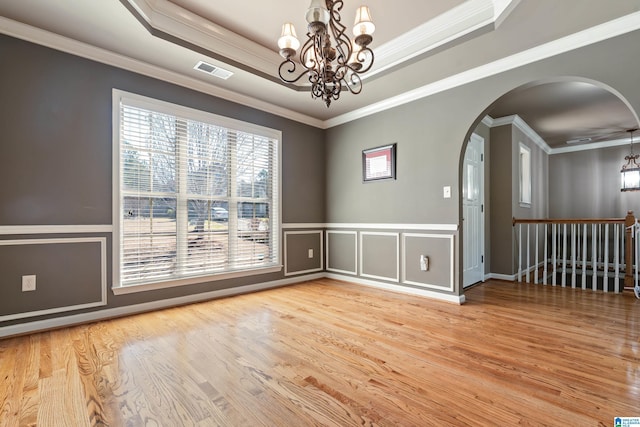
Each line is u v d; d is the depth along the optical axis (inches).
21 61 88.2
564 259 155.5
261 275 145.9
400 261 139.7
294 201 161.6
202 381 62.6
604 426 48.7
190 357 73.4
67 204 95.3
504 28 88.0
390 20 97.4
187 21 95.3
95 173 100.3
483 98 112.7
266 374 65.5
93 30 89.6
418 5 90.1
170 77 116.0
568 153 266.4
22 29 87.0
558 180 271.1
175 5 91.8
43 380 62.9
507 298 128.3
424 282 130.6
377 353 75.7
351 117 161.2
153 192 113.1
